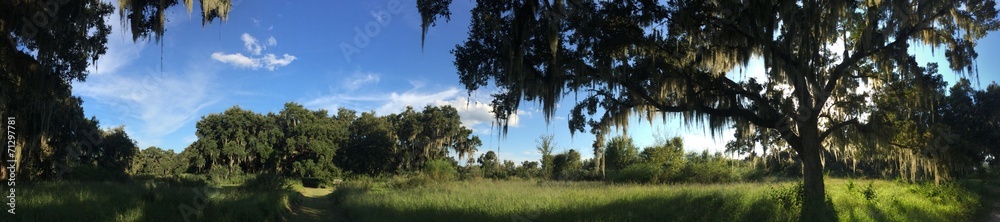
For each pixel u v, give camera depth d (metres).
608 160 39.03
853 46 14.09
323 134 66.50
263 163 68.44
